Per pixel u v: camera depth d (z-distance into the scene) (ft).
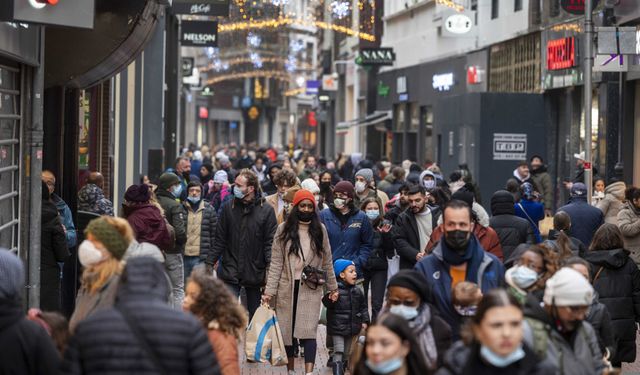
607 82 183.21
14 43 79.30
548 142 211.00
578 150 201.67
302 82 572.51
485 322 43.21
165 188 112.06
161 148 226.79
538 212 118.83
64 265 107.04
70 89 118.21
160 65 226.79
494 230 95.09
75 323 53.72
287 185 111.96
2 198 80.38
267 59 588.91
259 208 97.91
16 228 86.07
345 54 435.12
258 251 97.76
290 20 315.58
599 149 187.11
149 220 98.37
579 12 172.55
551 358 50.85
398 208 104.06
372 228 98.43
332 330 88.84
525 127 209.26
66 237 92.79
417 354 46.09
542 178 171.53
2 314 47.03
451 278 62.80
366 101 378.94
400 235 96.73
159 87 227.20
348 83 431.02
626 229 106.22
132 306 43.24
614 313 79.77
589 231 109.29
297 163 309.22
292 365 90.12
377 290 101.81
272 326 86.53
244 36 570.46
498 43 240.73
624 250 80.12
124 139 184.96
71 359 42.78
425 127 303.48
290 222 88.33
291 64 604.90
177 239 110.83
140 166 207.62
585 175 144.05
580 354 52.37
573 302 52.03
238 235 97.66
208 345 43.42
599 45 137.18
